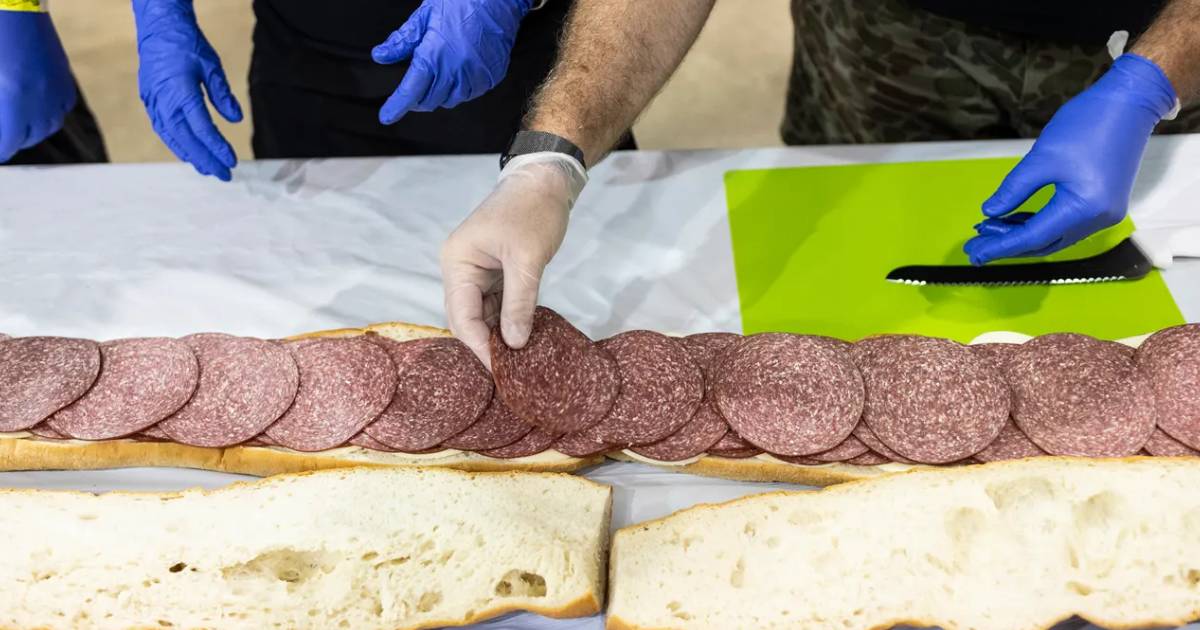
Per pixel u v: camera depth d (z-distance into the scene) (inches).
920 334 40.1
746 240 43.4
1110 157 39.8
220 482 37.5
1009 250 39.9
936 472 35.2
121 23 85.4
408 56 42.0
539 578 34.9
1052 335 36.9
